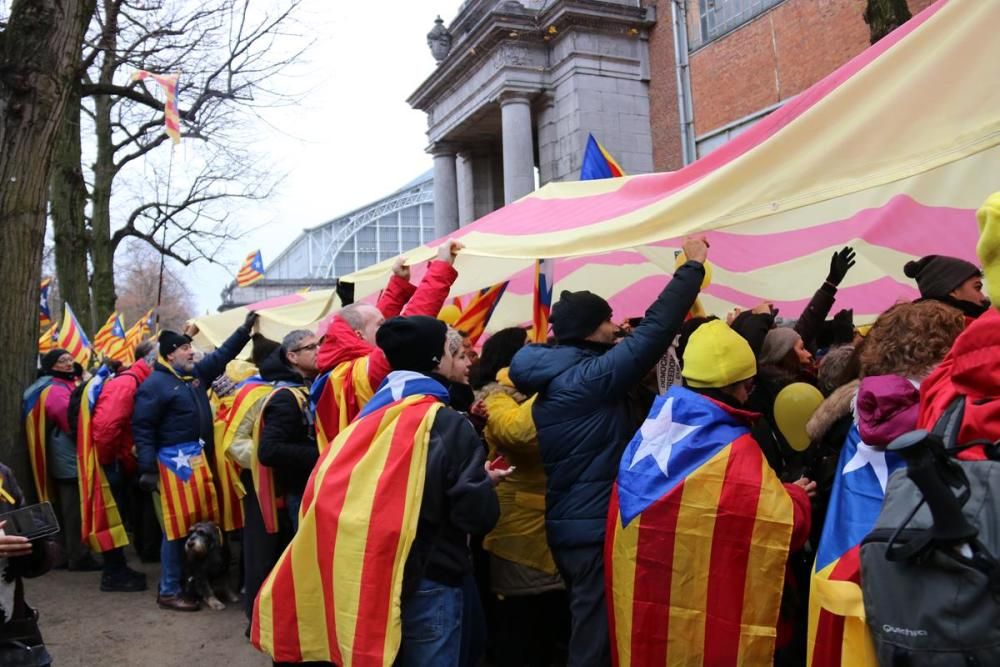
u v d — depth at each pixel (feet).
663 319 10.10
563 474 10.46
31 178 20.99
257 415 15.97
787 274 21.31
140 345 21.59
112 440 19.30
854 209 18.61
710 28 51.24
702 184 9.40
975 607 5.19
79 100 42.63
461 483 8.95
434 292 12.84
